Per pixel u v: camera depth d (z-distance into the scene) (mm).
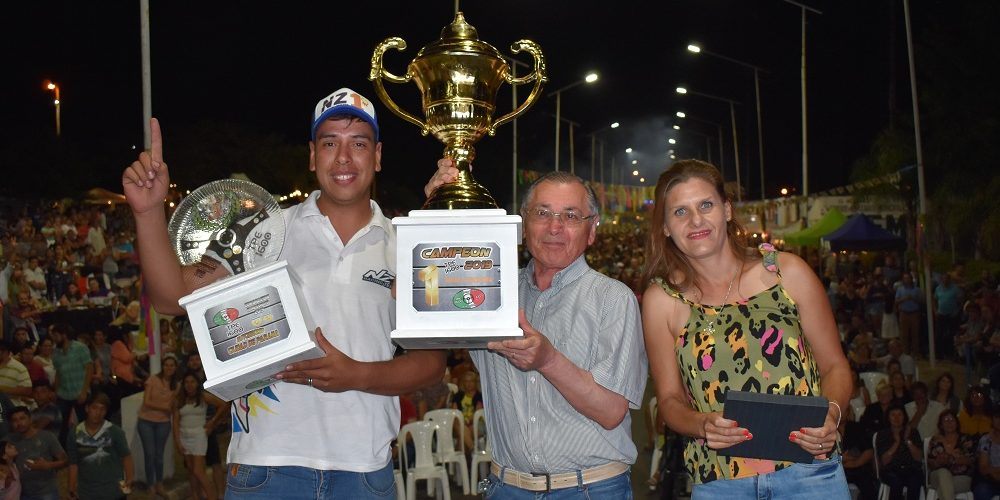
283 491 3475
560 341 3826
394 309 3701
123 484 8945
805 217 27219
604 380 3656
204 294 3117
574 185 3854
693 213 3648
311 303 3584
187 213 3604
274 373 3232
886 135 24359
